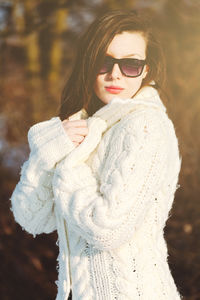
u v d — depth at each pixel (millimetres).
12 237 5602
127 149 1852
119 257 1875
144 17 2186
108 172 1857
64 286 2004
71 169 1905
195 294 5035
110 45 2088
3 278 5152
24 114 7449
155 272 1910
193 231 5762
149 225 1946
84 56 2170
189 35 7727
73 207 1832
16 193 2096
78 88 2266
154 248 1944
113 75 2082
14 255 5383
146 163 1840
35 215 2092
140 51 2117
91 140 1965
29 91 7777
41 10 8055
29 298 5012
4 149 6723
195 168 6457
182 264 5352
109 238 1796
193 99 7281
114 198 1783
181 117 7027
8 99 7516
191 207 6070
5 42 8023
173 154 2000
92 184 1905
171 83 7445
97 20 2148
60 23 8258
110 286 1881
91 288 1922
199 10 7730
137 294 1854
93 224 1784
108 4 8016
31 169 2020
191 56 7605
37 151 1993
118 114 1988
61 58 8758
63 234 2025
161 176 1890
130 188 1801
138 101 1960
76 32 8469
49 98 7820
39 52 8453
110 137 1967
